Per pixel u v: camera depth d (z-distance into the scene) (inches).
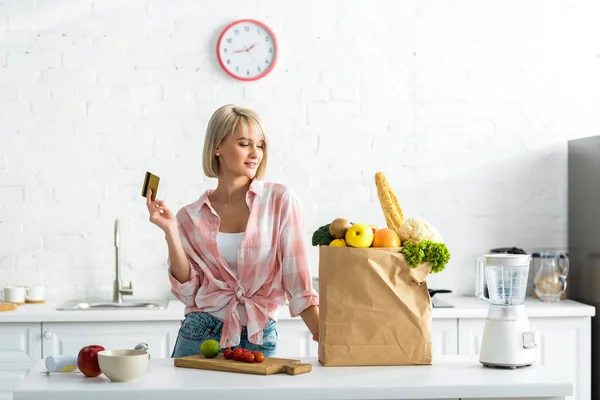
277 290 103.8
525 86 177.2
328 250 92.4
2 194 169.8
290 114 173.5
